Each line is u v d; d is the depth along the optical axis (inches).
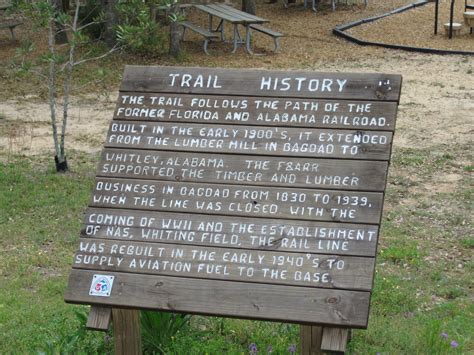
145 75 170.2
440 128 417.4
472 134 406.0
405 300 227.6
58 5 589.0
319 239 149.6
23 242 289.4
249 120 161.6
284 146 157.9
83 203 327.3
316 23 671.8
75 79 523.2
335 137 155.9
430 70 533.6
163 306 152.9
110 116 458.3
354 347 190.9
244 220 154.6
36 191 340.2
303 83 161.2
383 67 545.0
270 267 149.7
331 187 152.9
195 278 152.9
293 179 155.1
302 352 154.2
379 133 154.3
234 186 157.8
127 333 165.8
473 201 319.0
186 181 160.6
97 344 186.9
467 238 282.2
